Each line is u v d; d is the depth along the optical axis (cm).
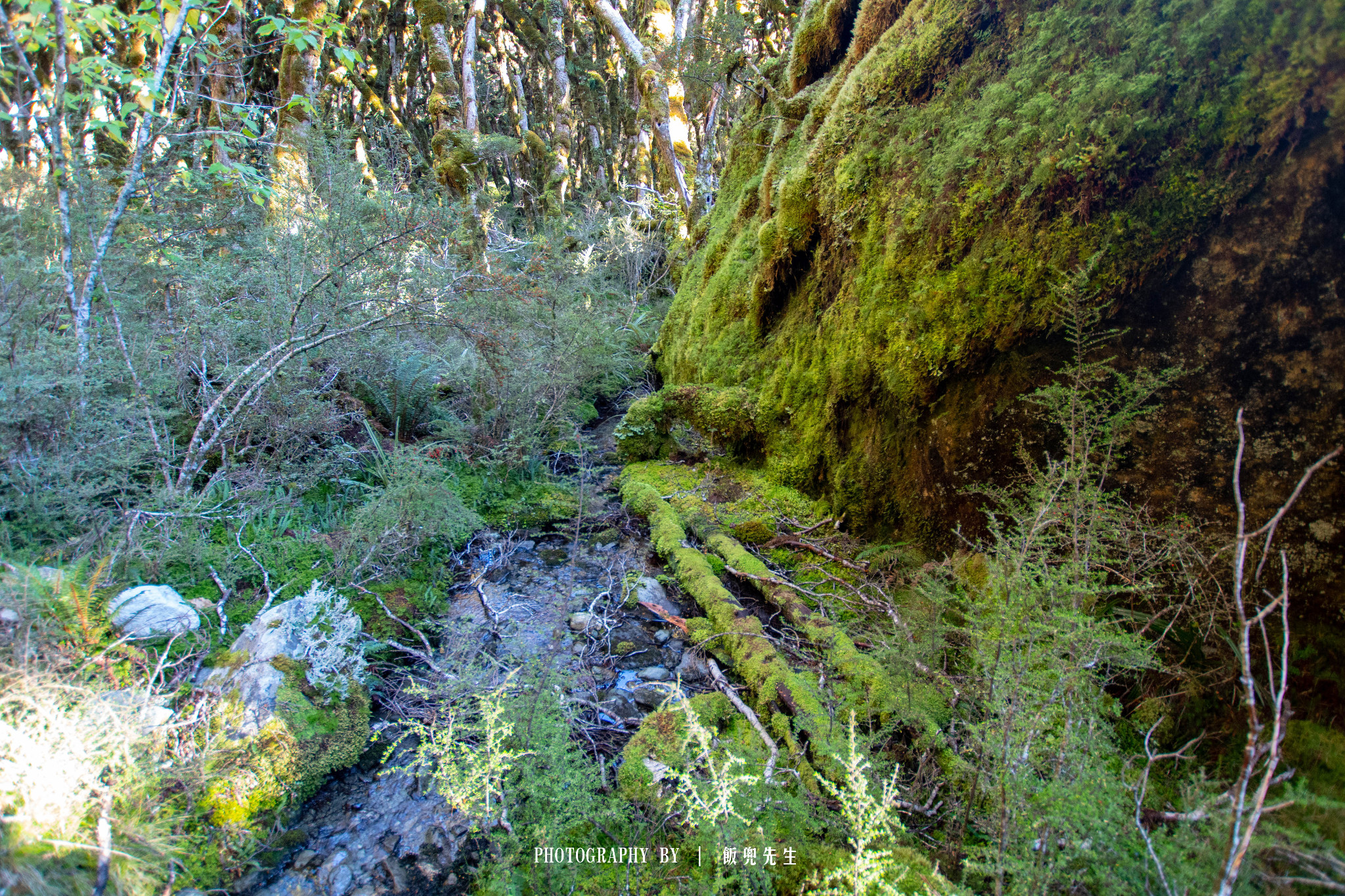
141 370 269
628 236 853
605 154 1515
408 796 186
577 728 206
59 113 239
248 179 353
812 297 350
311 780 184
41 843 122
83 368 238
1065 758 137
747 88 575
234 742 177
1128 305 198
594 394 566
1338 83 155
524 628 264
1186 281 186
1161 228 189
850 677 213
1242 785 97
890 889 124
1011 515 213
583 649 251
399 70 1335
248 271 346
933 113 268
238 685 194
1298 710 152
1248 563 169
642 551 333
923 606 222
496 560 319
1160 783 164
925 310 254
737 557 292
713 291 480
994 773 138
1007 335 227
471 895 157
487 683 216
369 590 266
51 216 266
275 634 210
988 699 155
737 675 234
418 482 292
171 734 175
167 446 274
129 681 182
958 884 141
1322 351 161
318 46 333
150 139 289
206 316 309
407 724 211
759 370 400
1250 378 174
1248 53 173
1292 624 159
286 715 189
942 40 269
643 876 152
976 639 170
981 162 238
